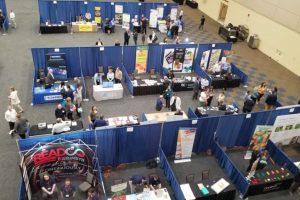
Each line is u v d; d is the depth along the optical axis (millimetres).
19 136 12578
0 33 21703
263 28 23766
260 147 12852
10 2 28453
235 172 11453
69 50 16406
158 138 11812
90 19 24234
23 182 9711
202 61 19312
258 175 11359
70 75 17250
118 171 11719
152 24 25703
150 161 12070
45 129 12078
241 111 15906
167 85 16656
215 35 26234
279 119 12961
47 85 15109
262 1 23391
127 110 15078
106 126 11359
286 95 18266
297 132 13742
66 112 13352
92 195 10023
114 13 24844
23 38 21375
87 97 15773
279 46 22281
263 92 16578
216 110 14445
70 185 10383
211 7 30781
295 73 21062
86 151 10492
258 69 21141
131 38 23391
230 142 13195
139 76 18203
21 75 16797
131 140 11461
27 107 14445
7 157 11531
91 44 21609
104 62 17406
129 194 10555
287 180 11391
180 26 25359
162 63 18703
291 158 13375
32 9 27266
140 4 24969
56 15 23438
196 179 11703
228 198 10789
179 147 12156
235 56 22812
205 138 12539
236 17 27016
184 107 15844
